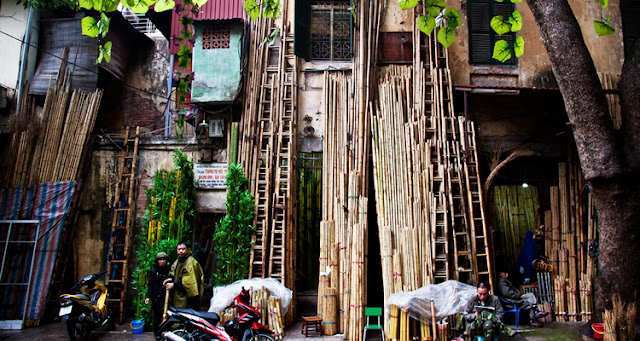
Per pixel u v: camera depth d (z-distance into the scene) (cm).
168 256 765
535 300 779
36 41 971
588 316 786
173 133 1056
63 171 891
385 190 789
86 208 912
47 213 865
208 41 923
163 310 684
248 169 877
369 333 736
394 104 845
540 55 952
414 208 756
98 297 730
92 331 769
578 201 856
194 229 906
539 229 898
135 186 909
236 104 917
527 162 930
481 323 597
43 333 765
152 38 1162
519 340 675
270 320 709
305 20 935
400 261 720
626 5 972
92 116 934
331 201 834
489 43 957
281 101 914
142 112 1079
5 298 825
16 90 947
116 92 1086
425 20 471
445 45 475
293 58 941
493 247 817
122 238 887
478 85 856
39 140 898
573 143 890
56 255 852
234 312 703
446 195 793
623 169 635
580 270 827
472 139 843
